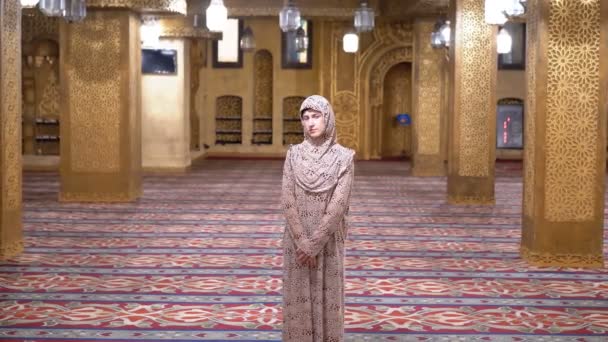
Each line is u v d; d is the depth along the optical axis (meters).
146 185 12.09
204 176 13.80
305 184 3.29
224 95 18.78
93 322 4.38
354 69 18.23
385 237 7.38
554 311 4.69
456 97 9.80
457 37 9.66
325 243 3.26
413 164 14.18
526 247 6.31
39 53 14.38
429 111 14.00
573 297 5.05
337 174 3.29
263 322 4.39
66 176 9.78
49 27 14.27
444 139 15.43
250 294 5.05
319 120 3.29
